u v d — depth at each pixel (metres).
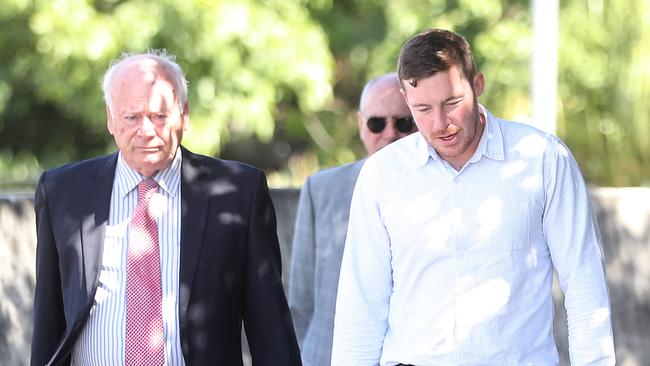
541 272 9.44
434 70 8.94
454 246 9.38
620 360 15.12
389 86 11.77
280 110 31.72
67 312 9.97
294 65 27.75
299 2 28.34
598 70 25.39
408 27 30.33
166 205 10.13
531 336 9.36
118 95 9.88
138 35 26.53
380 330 9.78
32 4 27.52
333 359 9.88
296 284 12.19
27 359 14.52
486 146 9.41
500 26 29.59
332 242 11.82
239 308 10.24
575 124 25.56
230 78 27.36
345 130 32.38
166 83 9.95
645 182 24.42
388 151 9.70
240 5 26.88
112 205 10.13
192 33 26.78
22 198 14.66
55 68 27.84
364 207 9.72
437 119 9.02
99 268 9.95
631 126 24.41
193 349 9.88
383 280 9.74
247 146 33.28
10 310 14.48
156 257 10.00
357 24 30.75
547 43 16.66
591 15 25.70
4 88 29.45
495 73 29.62
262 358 10.16
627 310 15.24
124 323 9.84
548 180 9.37
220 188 10.22
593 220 9.53
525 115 29.42
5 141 32.50
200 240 10.03
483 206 9.36
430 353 9.45
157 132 9.86
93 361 9.91
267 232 10.34
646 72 24.33
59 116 32.69
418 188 9.48
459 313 9.37
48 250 10.22
